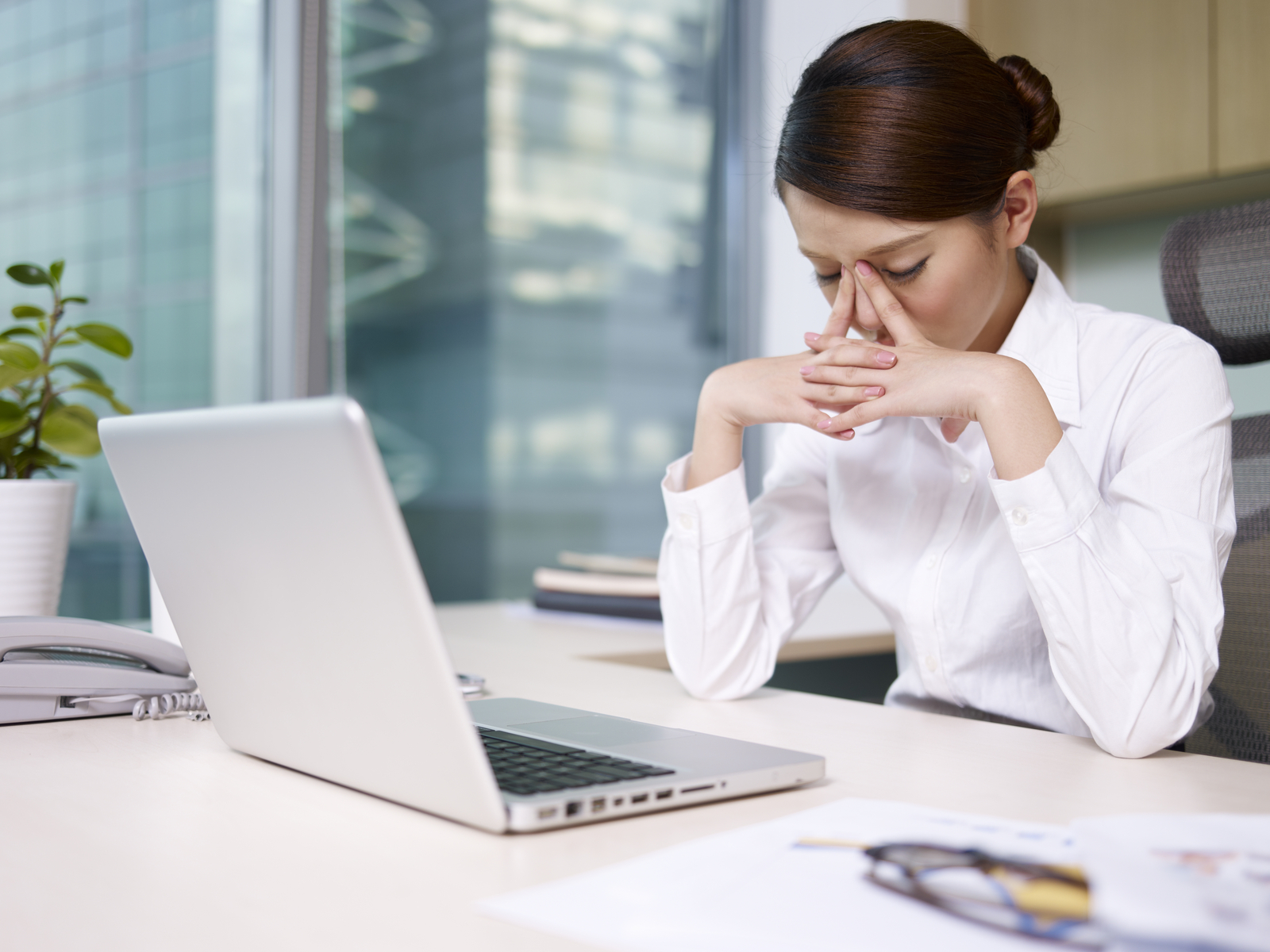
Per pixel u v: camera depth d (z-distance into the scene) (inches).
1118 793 27.2
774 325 109.2
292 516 22.5
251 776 28.7
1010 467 34.7
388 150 95.0
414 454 101.0
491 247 105.0
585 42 110.5
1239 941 15.6
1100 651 32.4
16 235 76.1
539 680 45.4
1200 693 32.9
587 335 112.1
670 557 43.2
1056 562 33.5
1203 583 35.4
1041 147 42.1
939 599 45.3
